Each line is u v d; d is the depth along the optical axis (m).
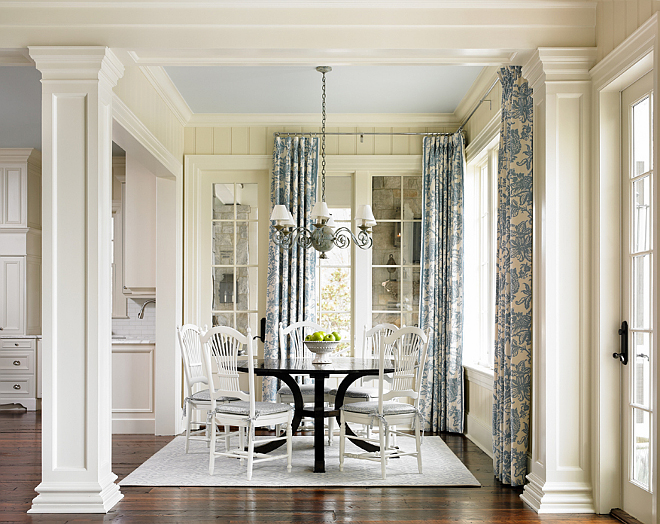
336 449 5.17
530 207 3.95
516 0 3.70
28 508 3.58
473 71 5.16
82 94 3.61
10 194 7.41
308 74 5.25
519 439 3.94
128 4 3.71
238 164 6.45
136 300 7.43
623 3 3.29
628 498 3.37
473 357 6.05
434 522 3.35
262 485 4.06
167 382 5.86
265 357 6.16
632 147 3.39
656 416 2.84
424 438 5.65
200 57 3.87
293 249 6.20
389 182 6.55
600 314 3.48
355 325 6.41
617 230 3.51
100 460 3.58
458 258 6.01
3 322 7.39
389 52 3.78
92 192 3.60
